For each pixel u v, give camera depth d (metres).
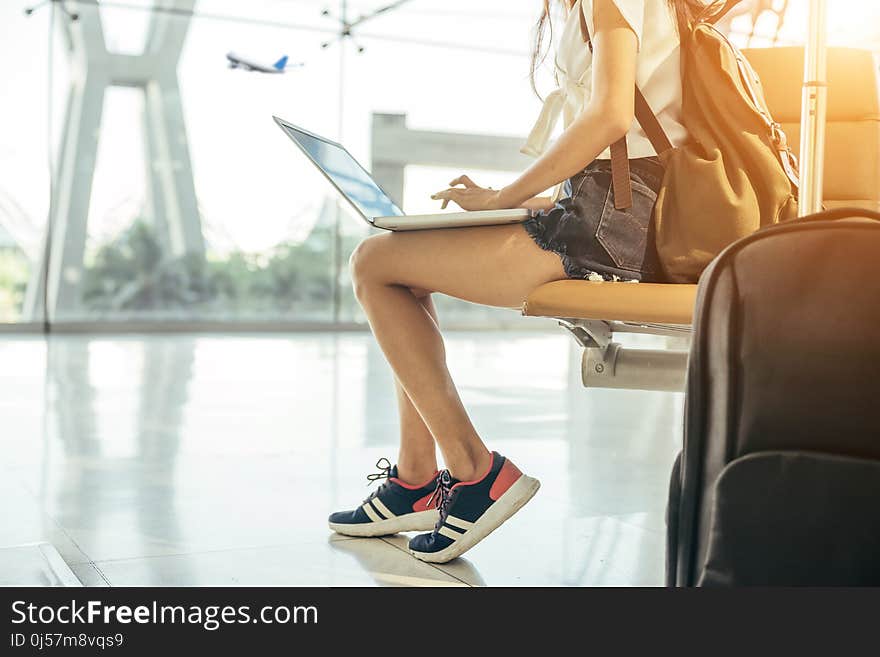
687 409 0.89
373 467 2.42
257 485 2.17
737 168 1.39
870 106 2.10
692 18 1.49
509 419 3.36
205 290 8.63
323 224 8.91
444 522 1.56
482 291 1.51
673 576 0.93
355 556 1.59
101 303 8.29
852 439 0.80
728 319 0.85
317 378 4.64
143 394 3.86
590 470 2.48
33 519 1.80
